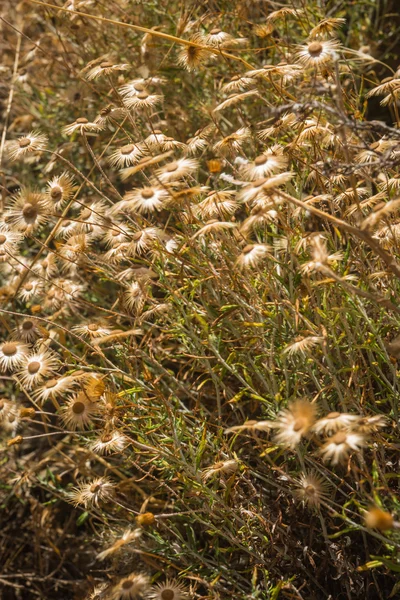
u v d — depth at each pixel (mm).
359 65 3076
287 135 2434
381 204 1792
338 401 2199
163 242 2297
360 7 3557
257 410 2596
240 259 1939
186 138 3213
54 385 2121
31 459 3182
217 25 3174
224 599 2186
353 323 2201
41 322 2967
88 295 3201
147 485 2496
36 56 3762
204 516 2334
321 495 1896
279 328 2170
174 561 2402
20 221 2295
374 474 1867
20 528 3105
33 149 2402
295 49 2674
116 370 2264
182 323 2373
